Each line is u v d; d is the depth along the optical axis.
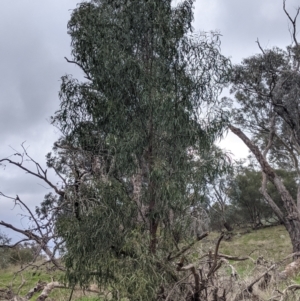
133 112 8.48
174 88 8.54
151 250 7.74
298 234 20.19
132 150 8.06
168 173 8.07
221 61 8.73
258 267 9.34
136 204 7.95
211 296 8.25
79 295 11.11
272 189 34.62
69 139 8.69
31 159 9.06
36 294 11.54
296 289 8.59
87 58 8.70
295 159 23.81
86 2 8.88
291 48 21.92
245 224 36.69
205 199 8.23
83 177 7.78
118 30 8.62
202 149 8.43
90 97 8.77
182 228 8.05
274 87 20.67
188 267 7.62
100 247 7.58
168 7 8.75
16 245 8.35
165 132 8.36
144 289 7.02
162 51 8.68
